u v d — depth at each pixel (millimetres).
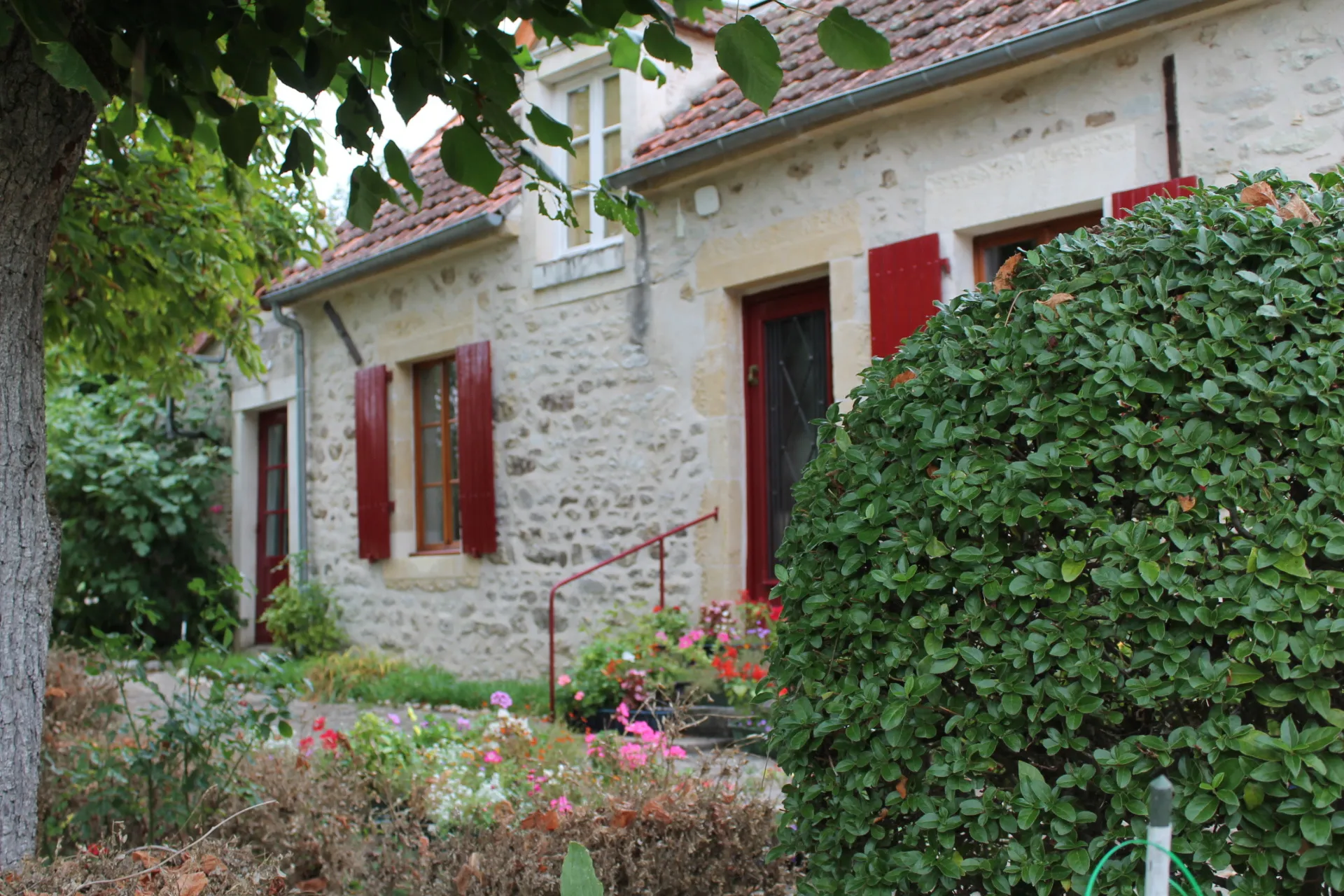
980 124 5449
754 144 6074
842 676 2188
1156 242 2121
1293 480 1881
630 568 7070
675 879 2947
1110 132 5016
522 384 7859
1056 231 5383
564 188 3305
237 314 6965
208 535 11125
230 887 2387
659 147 6824
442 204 8516
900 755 2033
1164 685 1784
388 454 8922
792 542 2363
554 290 7641
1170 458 1890
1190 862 1773
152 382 7086
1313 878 1759
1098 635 1871
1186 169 4785
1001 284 2355
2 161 2607
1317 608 1764
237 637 10898
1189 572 1853
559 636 7508
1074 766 1933
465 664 8234
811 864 2193
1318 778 1678
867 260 5812
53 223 2797
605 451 7266
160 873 2338
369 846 3594
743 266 6457
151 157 5152
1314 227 2037
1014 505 1984
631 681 5777
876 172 5836
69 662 4844
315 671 8047
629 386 7141
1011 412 2107
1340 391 1839
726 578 6523
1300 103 4516
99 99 2191
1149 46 4914
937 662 1986
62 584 10344
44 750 3600
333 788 3699
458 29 2629
